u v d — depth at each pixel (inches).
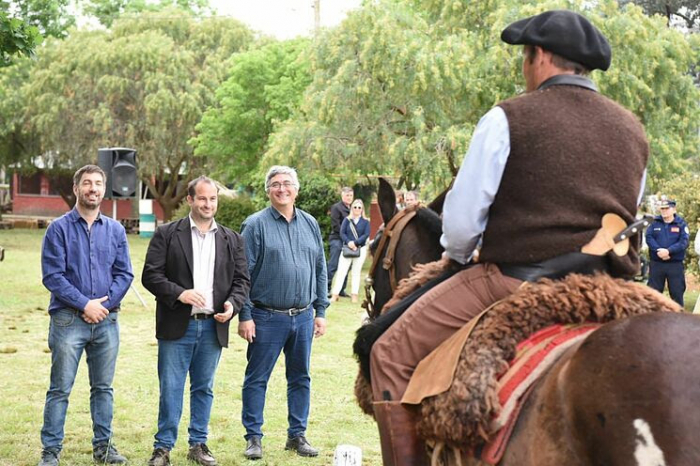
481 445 114.0
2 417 318.0
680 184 706.8
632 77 810.2
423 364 126.3
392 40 841.5
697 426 88.4
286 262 272.8
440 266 140.9
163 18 1701.5
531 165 118.6
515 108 120.3
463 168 122.3
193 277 261.6
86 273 256.5
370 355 134.7
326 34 892.6
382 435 131.5
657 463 89.4
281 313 274.5
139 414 328.5
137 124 1545.3
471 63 840.9
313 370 416.2
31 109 1587.1
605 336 100.3
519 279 122.0
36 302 642.2
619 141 121.0
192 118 1528.1
